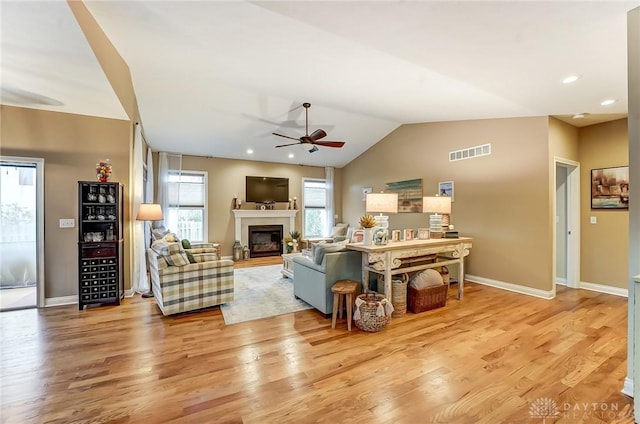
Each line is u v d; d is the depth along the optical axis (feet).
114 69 9.96
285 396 6.25
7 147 11.46
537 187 13.51
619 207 13.61
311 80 11.76
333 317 9.96
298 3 6.18
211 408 5.87
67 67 8.41
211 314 11.21
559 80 9.08
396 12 6.15
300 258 12.77
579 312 11.27
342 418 5.59
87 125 12.65
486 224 15.51
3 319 10.66
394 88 11.84
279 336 9.22
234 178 24.76
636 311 5.65
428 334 9.31
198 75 12.45
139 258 14.08
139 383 6.70
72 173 12.41
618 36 6.49
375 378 6.89
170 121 17.69
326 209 28.43
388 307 9.71
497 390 6.44
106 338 9.05
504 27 6.31
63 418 5.59
